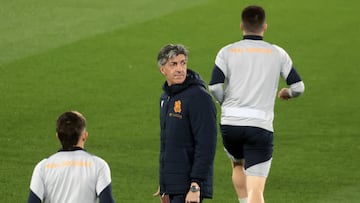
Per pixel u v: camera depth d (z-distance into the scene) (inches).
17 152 1296.8
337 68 1814.7
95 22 2076.8
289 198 1143.6
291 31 2086.6
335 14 2229.3
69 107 1524.4
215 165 1264.8
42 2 2212.1
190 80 855.7
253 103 961.5
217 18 2155.5
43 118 1460.4
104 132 1401.3
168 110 860.6
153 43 1950.1
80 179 742.5
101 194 740.0
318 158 1302.9
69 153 750.5
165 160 863.7
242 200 1032.8
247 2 2300.7
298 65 1835.6
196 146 847.1
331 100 1604.3
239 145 983.6
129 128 1425.9
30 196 742.5
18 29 2000.5
